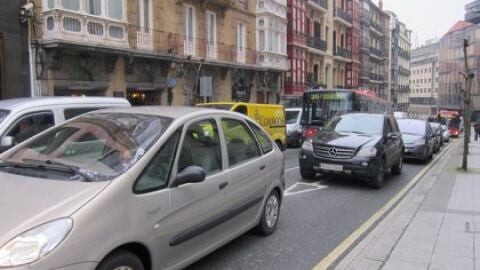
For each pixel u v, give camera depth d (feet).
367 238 19.22
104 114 15.92
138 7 70.44
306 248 18.76
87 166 12.76
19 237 9.74
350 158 32.83
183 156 14.23
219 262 16.83
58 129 15.46
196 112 15.93
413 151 51.75
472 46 268.00
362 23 205.57
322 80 155.43
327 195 30.55
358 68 201.16
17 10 54.49
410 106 394.32
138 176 12.32
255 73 104.27
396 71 291.17
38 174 12.69
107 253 10.82
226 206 15.85
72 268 10.01
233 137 17.53
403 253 17.17
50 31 55.98
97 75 63.16
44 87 56.75
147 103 74.49
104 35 61.82
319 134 36.73
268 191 19.36
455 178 37.60
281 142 56.90
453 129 151.74
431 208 25.08
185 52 79.71
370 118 37.86
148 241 12.14
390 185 35.81
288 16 126.31
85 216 10.56
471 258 16.63
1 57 53.57
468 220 22.26
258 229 19.69
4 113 22.08
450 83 302.86
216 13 89.40
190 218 13.85
